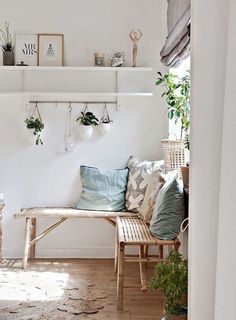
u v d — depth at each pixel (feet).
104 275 11.08
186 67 11.71
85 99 12.82
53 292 9.76
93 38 12.70
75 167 12.89
